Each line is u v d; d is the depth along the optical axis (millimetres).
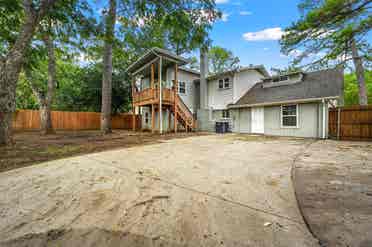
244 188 2791
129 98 20000
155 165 4164
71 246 1551
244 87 14547
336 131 8820
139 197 2496
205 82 14742
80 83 17984
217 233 1695
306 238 1584
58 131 14203
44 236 1685
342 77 10789
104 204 2299
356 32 6691
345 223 1760
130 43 12750
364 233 1595
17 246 1555
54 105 18875
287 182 3004
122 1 7113
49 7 6078
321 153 5301
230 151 5820
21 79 14938
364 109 8094
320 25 6797
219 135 11133
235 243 1552
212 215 2021
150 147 6641
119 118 19219
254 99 12617
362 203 2166
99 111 19891
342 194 2430
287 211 2080
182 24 6246
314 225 1750
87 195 2562
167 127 14781
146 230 1758
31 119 14398
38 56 9688
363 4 5918
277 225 1801
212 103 15500
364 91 11047
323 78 11117
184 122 13797
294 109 10453
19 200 2424
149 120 16562
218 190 2725
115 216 2018
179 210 2139
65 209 2180
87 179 3219
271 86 13266
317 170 3600
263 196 2494
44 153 5422
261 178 3232
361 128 8156
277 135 11086
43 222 1908
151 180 3170
